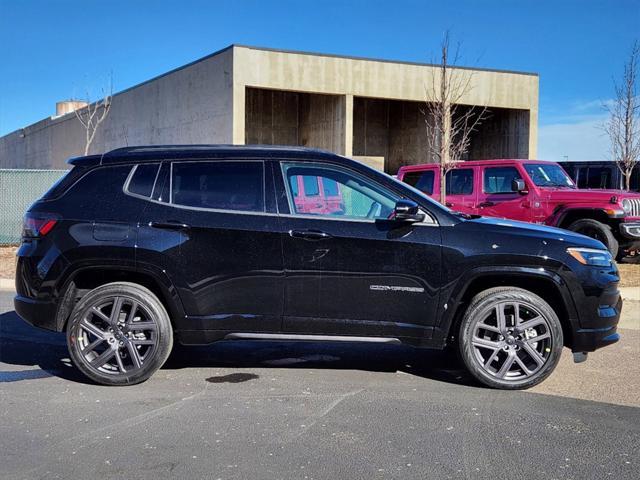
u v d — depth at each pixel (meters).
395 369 6.28
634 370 6.26
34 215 5.78
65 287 5.66
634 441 4.46
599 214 12.04
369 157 34.09
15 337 7.54
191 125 28.73
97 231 5.61
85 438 4.48
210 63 27.03
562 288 5.46
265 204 5.62
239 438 4.48
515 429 4.67
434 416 4.93
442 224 5.55
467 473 3.94
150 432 4.59
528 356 5.61
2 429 4.65
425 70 29.22
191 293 5.56
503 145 33.31
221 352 6.89
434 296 5.49
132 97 34.38
